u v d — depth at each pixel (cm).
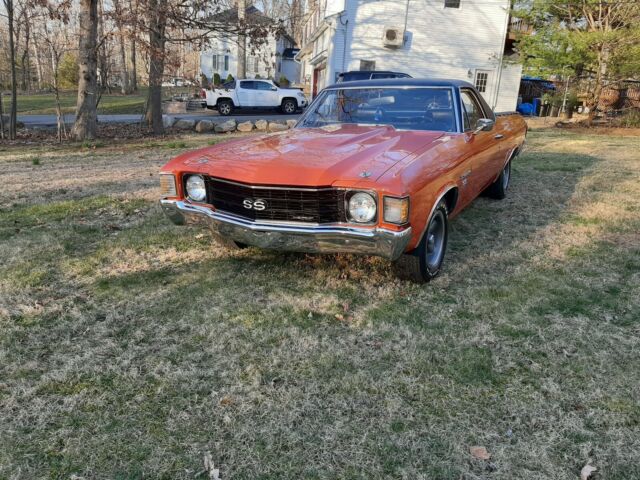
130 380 265
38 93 3381
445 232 400
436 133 424
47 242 471
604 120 1938
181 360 285
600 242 477
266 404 247
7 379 265
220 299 359
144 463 210
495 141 521
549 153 1063
